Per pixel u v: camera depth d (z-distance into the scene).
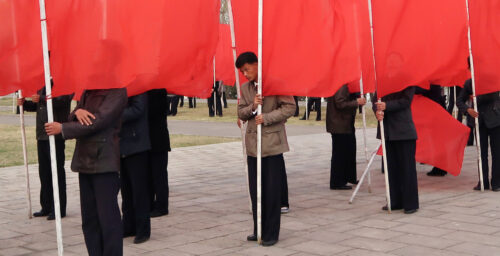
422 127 8.28
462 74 8.84
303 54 5.79
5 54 5.62
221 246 5.53
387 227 6.05
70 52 4.73
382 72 6.67
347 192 8.12
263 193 5.63
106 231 4.54
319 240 5.62
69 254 5.43
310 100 21.31
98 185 4.55
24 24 5.63
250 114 5.55
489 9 7.63
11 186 9.12
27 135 16.91
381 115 6.63
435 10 6.91
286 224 6.32
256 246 5.49
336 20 6.30
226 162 11.45
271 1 5.71
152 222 6.60
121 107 4.58
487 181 8.05
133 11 5.22
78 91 4.72
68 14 4.75
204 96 6.17
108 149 4.54
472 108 8.14
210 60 6.14
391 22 6.68
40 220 6.86
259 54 5.55
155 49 5.63
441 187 8.32
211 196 8.07
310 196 7.89
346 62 6.34
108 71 4.60
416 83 6.69
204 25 6.04
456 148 8.24
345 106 7.99
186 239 5.82
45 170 6.88
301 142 14.40
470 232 5.74
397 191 6.85
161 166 6.89
